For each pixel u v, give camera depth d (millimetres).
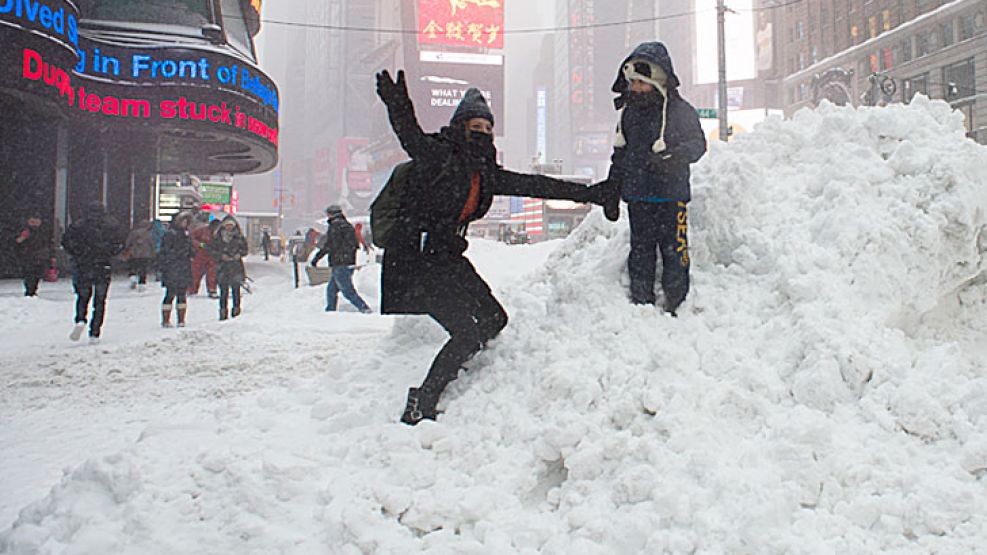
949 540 2201
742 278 3723
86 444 4469
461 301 3561
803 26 67562
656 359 3148
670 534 2340
